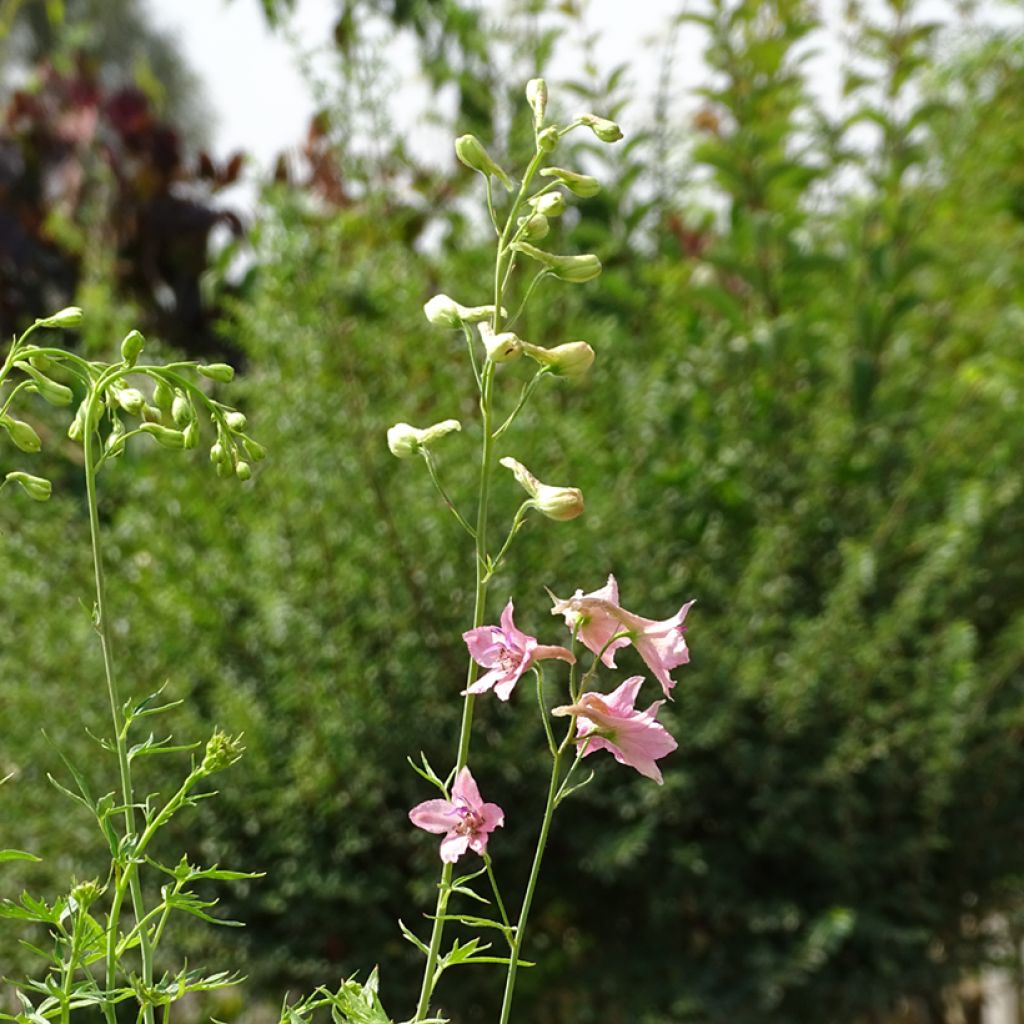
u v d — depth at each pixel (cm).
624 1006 154
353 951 151
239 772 145
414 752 152
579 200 184
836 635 155
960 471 180
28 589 152
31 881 148
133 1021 145
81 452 164
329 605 150
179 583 155
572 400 172
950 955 167
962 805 168
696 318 185
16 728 149
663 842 158
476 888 156
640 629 76
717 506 169
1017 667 169
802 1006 159
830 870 159
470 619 155
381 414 159
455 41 183
